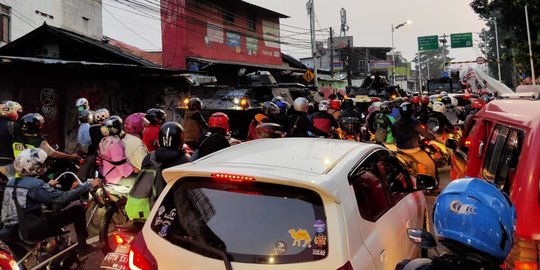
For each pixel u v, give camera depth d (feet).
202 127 28.53
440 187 28.14
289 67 122.72
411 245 12.62
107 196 16.87
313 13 102.68
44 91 41.24
